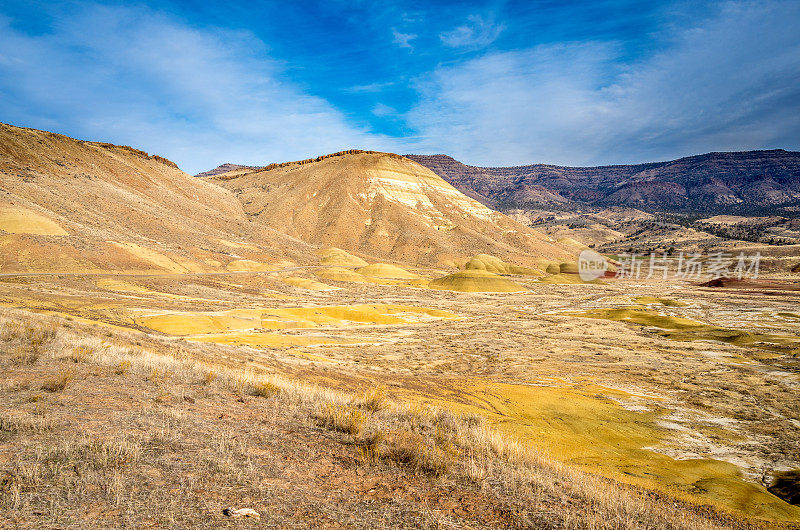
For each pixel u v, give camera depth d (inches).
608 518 243.8
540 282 6584.6
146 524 158.2
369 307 3366.1
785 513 408.8
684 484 478.0
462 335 2447.1
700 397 1101.1
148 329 1718.8
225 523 166.7
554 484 299.9
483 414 750.5
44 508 162.1
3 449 213.3
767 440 758.5
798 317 3122.5
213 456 238.1
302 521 179.3
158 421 289.6
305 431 321.4
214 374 498.9
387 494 225.3
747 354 1825.8
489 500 237.9
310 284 4699.8
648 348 2009.1
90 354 508.7
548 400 937.5
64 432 246.1
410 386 970.7
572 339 2290.8
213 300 3115.2
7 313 876.6
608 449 636.1
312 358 1427.2
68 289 2522.1
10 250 3107.8
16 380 356.5
